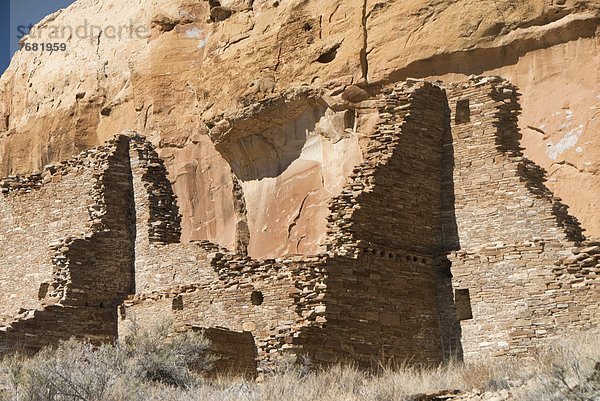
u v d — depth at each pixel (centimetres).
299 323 3781
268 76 5550
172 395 2841
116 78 6850
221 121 5744
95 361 3056
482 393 2591
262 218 5756
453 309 4047
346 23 5312
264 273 4000
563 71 4931
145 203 4669
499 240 4056
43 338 4291
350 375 3034
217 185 6044
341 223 4006
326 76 5331
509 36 4981
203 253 4353
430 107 4278
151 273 4534
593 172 4800
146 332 3541
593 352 2541
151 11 6781
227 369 3588
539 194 4031
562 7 4891
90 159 4766
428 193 4200
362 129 5297
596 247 3791
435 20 5078
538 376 2491
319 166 5538
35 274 4794
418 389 2745
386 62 5159
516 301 3878
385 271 3984
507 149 4172
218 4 5978
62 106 7062
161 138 6191
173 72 6222
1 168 7356
